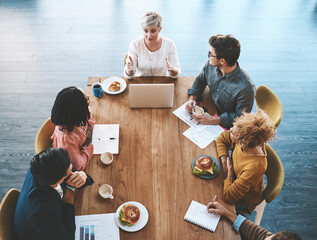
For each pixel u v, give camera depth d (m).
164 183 1.98
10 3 4.76
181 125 2.32
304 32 4.59
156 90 2.33
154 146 2.17
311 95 3.77
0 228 1.64
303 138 3.34
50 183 1.58
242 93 2.31
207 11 4.83
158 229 1.77
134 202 1.86
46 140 2.23
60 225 1.64
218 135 2.27
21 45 4.12
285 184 2.96
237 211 2.15
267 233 1.72
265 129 1.80
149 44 2.73
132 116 2.36
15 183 2.85
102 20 4.56
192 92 2.52
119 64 3.98
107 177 1.99
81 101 1.90
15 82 3.69
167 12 4.76
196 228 1.79
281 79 3.93
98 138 2.19
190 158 2.12
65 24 4.46
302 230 2.68
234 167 2.06
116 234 1.74
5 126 3.27
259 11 4.91
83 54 4.07
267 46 4.34
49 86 3.68
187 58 4.09
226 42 2.17
